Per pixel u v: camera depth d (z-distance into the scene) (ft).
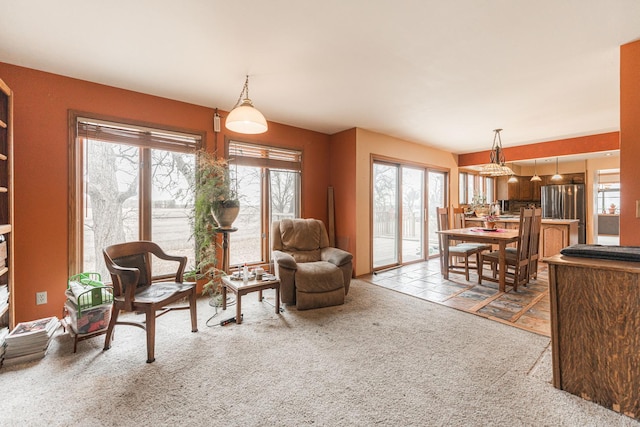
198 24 6.43
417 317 9.30
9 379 6.04
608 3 5.72
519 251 11.86
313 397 5.47
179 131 10.88
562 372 5.55
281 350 7.23
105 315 7.80
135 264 8.32
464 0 5.66
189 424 4.81
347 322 8.94
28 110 8.39
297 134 14.38
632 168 6.98
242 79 9.17
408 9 5.94
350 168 14.65
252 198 13.11
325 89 9.96
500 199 25.39
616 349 4.97
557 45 7.27
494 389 5.65
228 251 12.23
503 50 7.50
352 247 14.55
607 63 8.17
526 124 13.96
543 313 9.56
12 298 7.09
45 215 8.66
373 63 8.17
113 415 5.01
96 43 7.17
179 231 11.17
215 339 7.83
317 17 6.19
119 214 10.09
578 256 5.63
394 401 5.34
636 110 6.97
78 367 6.49
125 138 9.94
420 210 18.90
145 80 9.23
